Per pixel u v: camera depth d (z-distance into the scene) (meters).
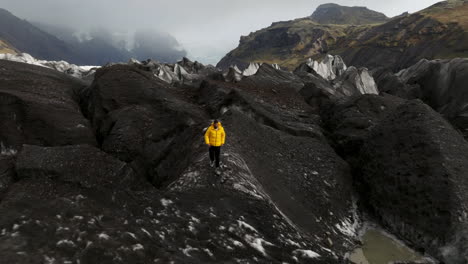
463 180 13.25
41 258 6.02
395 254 12.73
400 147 16.16
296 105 32.50
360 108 26.11
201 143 16.73
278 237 9.80
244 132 18.45
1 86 24.80
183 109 25.84
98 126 25.61
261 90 35.84
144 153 22.16
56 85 29.47
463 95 36.78
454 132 16.17
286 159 18.53
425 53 142.50
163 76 59.94
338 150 23.67
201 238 8.59
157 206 9.68
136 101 27.16
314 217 14.09
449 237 11.91
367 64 171.62
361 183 18.17
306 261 9.04
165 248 7.57
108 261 6.45
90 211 8.27
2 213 7.38
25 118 21.75
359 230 14.82
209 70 78.88
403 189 14.63
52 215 7.65
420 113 16.73
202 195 11.01
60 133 22.11
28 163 11.19
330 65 85.81
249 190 11.80
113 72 30.00
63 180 10.08
